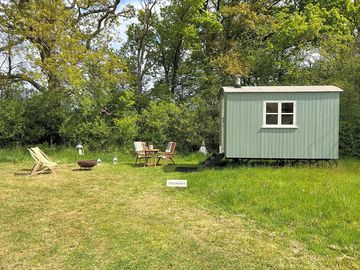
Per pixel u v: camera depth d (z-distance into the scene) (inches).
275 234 194.2
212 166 443.2
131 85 783.7
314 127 419.2
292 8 821.9
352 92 606.9
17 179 375.6
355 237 181.8
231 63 688.4
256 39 776.9
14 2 573.3
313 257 163.2
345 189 277.3
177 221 218.1
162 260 159.2
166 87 800.9
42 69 581.3
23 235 192.7
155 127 660.7
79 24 689.6
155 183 346.6
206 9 820.0
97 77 666.8
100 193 303.1
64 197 287.4
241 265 154.2
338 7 794.8
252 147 428.1
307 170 378.6
